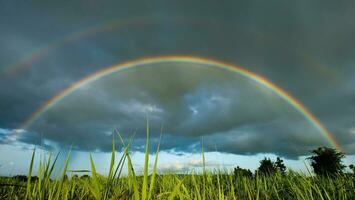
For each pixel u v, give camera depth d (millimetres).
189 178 4996
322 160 7582
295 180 5273
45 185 2562
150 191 2207
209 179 4250
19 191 3420
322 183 4816
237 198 4285
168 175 4754
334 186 4441
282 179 5543
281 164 6547
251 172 5926
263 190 4805
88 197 3299
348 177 4957
